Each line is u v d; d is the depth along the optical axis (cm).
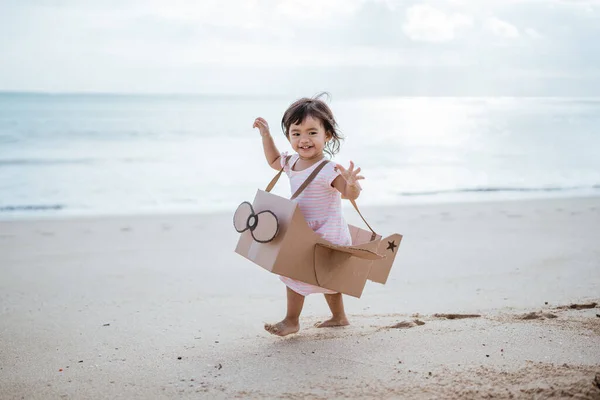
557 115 3328
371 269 385
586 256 622
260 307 466
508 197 1084
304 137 365
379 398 265
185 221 867
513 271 566
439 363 302
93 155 1686
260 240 331
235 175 1363
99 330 407
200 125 2652
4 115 3216
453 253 651
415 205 977
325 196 358
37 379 316
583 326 358
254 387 288
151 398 284
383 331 365
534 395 258
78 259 644
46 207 991
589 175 1335
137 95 6844
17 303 483
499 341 332
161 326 414
